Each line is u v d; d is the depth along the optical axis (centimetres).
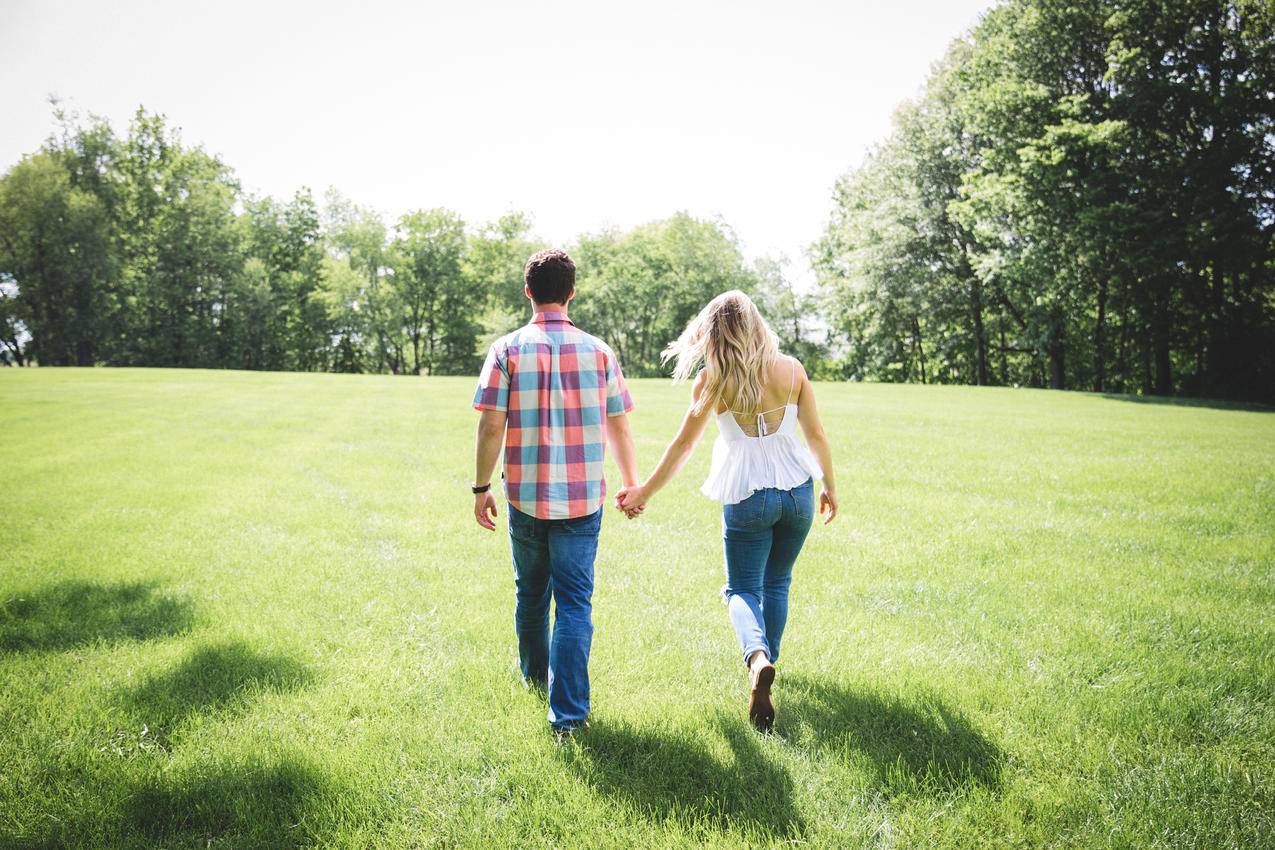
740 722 287
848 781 249
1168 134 2559
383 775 250
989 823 228
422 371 5994
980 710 297
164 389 2181
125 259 4834
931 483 822
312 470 895
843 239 3912
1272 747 270
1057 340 3288
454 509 691
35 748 268
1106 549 549
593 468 288
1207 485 790
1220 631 381
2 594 437
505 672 336
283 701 305
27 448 1049
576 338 291
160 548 544
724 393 303
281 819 229
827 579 482
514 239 5853
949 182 3319
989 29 2931
